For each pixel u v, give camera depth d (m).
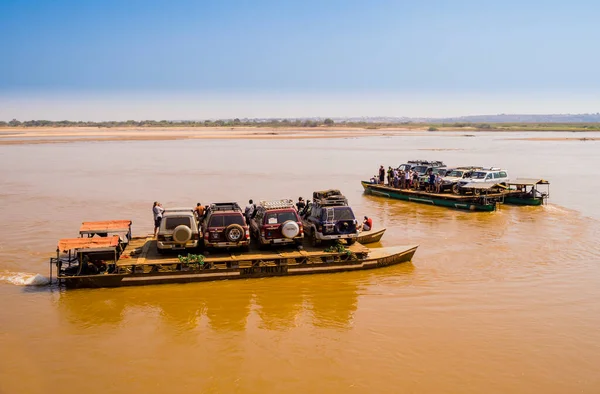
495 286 16.53
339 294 16.00
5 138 121.19
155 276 16.91
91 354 11.98
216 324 13.74
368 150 85.19
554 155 74.12
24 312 14.55
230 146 96.19
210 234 17.80
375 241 22.69
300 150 85.06
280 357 11.78
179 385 10.59
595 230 24.81
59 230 24.44
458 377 10.84
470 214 29.91
